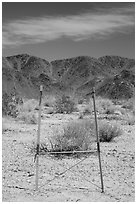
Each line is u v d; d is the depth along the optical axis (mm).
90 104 34031
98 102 35812
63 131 15484
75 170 11383
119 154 13672
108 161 12578
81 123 16828
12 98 28578
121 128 19469
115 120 24438
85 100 44875
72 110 31656
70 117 26781
